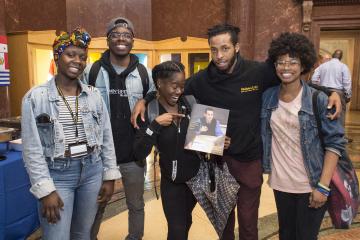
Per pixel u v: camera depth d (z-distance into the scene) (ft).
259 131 7.07
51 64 17.52
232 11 22.45
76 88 6.27
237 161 7.17
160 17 24.91
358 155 18.80
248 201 7.21
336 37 43.55
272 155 6.79
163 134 6.75
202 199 6.95
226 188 7.09
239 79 6.85
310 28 22.61
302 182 6.41
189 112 6.97
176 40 22.57
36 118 5.73
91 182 6.36
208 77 7.07
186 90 7.41
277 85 6.88
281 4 22.95
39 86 5.90
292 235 7.02
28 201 9.40
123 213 11.68
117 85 8.27
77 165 6.06
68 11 22.31
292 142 6.40
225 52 6.61
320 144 6.25
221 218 7.16
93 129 6.27
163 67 6.57
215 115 6.75
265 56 23.52
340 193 6.15
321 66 21.15
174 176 6.82
